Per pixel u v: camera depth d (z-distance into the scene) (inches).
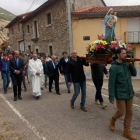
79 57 193.2
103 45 152.4
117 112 136.3
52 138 134.2
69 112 192.4
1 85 359.6
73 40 486.0
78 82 193.2
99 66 201.2
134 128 150.9
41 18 631.2
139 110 198.4
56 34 545.0
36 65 248.7
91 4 602.5
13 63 239.5
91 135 138.3
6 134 141.1
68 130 147.8
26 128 152.3
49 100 241.6
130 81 131.7
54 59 277.6
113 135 137.9
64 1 484.1
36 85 243.9
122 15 515.5
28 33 763.4
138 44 533.6
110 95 130.8
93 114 186.1
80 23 487.5
